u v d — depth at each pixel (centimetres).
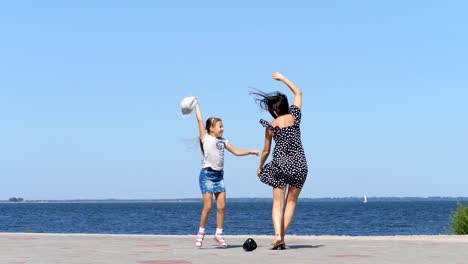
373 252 885
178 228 5281
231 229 4847
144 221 7188
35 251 913
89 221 7369
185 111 976
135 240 1187
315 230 4819
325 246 1004
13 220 7912
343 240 1189
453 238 1490
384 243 1086
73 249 953
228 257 805
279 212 920
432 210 13200
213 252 894
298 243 1087
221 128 965
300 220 7269
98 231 4875
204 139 966
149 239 1220
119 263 730
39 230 5069
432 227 5222
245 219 7481
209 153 963
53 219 8275
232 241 1163
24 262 738
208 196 970
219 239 985
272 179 911
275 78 953
